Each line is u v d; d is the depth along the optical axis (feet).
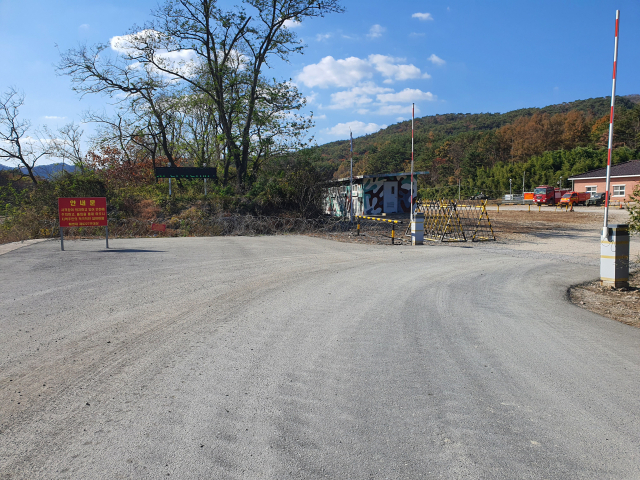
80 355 15.30
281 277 30.60
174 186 90.84
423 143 460.14
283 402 11.98
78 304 22.18
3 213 70.13
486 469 9.06
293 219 73.31
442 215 64.23
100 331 17.99
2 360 14.74
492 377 14.02
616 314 23.30
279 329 18.71
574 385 13.47
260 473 8.81
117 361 14.80
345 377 13.79
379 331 18.75
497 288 28.99
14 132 100.37
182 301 23.21
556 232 73.67
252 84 90.79
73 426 10.59
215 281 28.60
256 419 11.00
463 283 30.32
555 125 369.50
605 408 11.93
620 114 294.46
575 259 43.04
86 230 62.03
